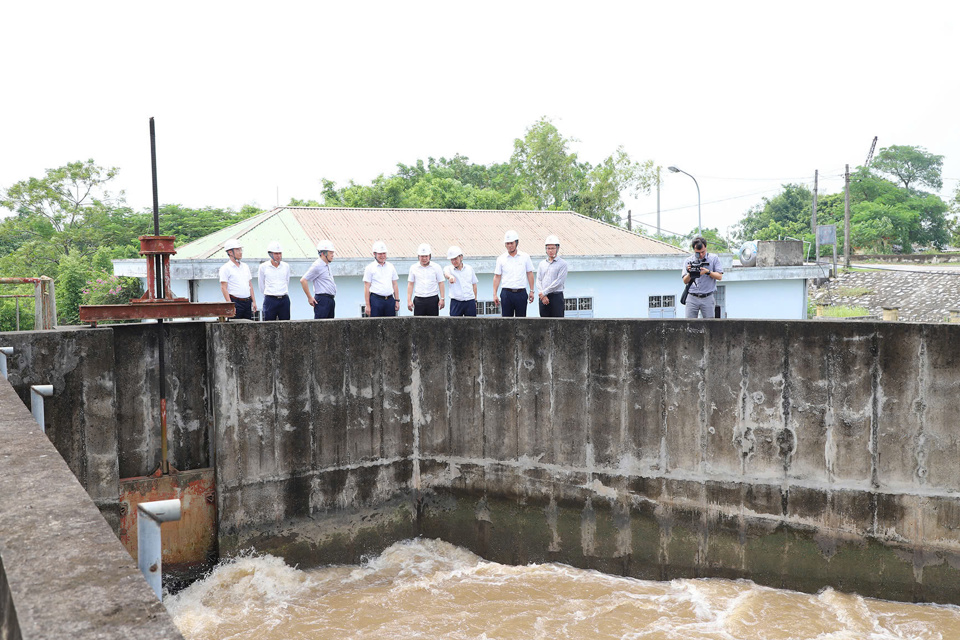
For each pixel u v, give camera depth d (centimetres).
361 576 994
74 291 2533
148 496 921
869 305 3909
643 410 961
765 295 2098
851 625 825
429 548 1064
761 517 921
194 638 828
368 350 1031
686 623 844
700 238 1098
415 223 1897
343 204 3500
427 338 1055
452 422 1057
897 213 6350
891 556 872
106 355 875
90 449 873
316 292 1173
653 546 969
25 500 303
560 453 1004
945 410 836
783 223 6469
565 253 1867
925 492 852
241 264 1191
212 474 954
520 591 938
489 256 1681
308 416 995
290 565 993
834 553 895
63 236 3400
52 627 205
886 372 857
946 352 829
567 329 988
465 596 925
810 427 894
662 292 1909
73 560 247
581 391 987
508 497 1035
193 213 3950
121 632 203
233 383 947
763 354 907
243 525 962
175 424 946
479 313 1723
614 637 812
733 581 938
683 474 949
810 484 898
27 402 830
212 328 934
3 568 243
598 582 964
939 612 844
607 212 4497
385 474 1053
